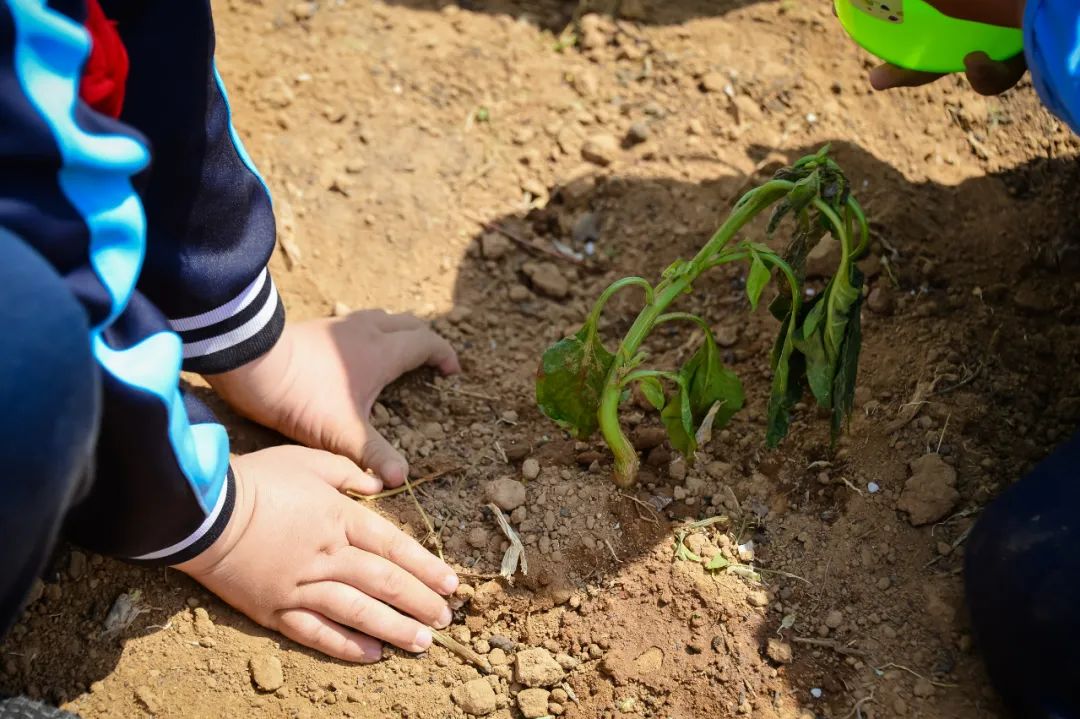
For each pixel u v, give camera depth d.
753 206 0.95
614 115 1.21
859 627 0.96
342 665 0.94
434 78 1.23
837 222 0.92
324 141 1.18
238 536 0.93
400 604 0.96
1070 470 0.91
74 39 0.78
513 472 1.02
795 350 0.97
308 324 1.04
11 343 0.75
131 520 0.88
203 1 0.89
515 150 1.19
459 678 0.95
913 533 0.99
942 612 0.96
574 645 0.96
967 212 1.13
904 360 1.05
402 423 1.04
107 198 0.80
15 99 0.77
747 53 1.24
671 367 1.07
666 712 0.93
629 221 1.15
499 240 1.14
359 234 1.14
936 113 1.20
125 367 0.83
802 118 1.19
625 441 0.98
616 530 0.99
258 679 0.93
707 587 0.97
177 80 0.90
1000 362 1.05
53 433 0.76
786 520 1.00
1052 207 1.13
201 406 0.91
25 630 0.95
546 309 1.12
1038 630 0.89
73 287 0.79
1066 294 1.08
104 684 0.93
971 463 1.01
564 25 1.27
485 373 1.08
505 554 0.98
